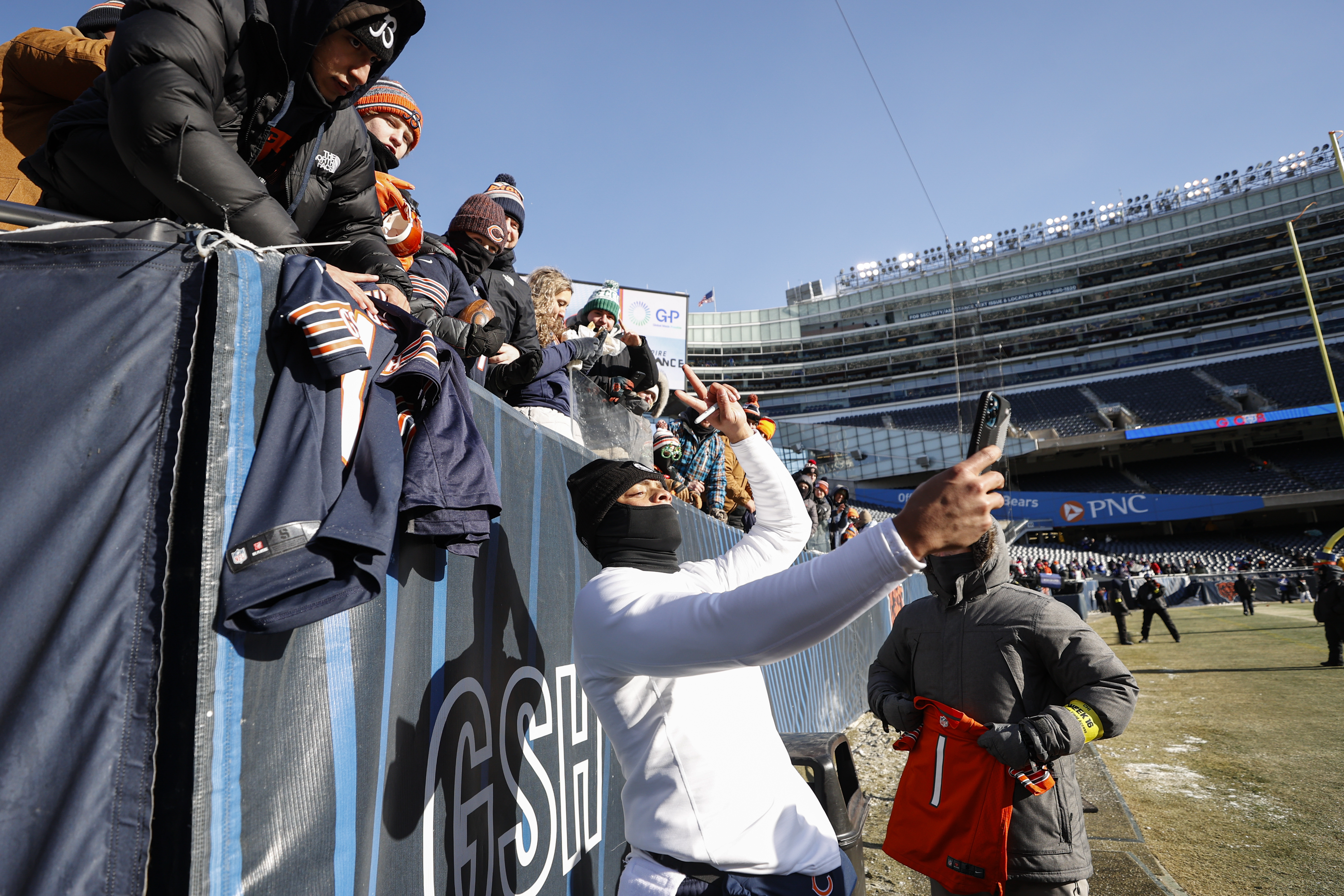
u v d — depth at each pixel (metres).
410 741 1.50
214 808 0.96
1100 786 4.96
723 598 1.08
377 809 1.35
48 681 0.90
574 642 1.52
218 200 1.23
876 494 41.38
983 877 2.03
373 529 1.10
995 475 0.92
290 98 1.50
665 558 1.63
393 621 1.48
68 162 1.48
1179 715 7.24
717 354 68.19
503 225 3.15
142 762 0.90
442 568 1.72
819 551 9.09
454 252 2.98
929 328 63.69
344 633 1.30
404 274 1.94
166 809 0.94
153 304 1.04
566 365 3.76
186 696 0.96
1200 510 39.94
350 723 1.28
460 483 1.41
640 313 10.78
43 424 0.98
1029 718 2.04
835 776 2.23
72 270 1.05
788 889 1.38
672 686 1.44
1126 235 57.94
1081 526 46.75
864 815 2.43
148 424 1.00
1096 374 55.84
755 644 1.01
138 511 0.97
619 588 1.40
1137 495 41.03
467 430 1.51
